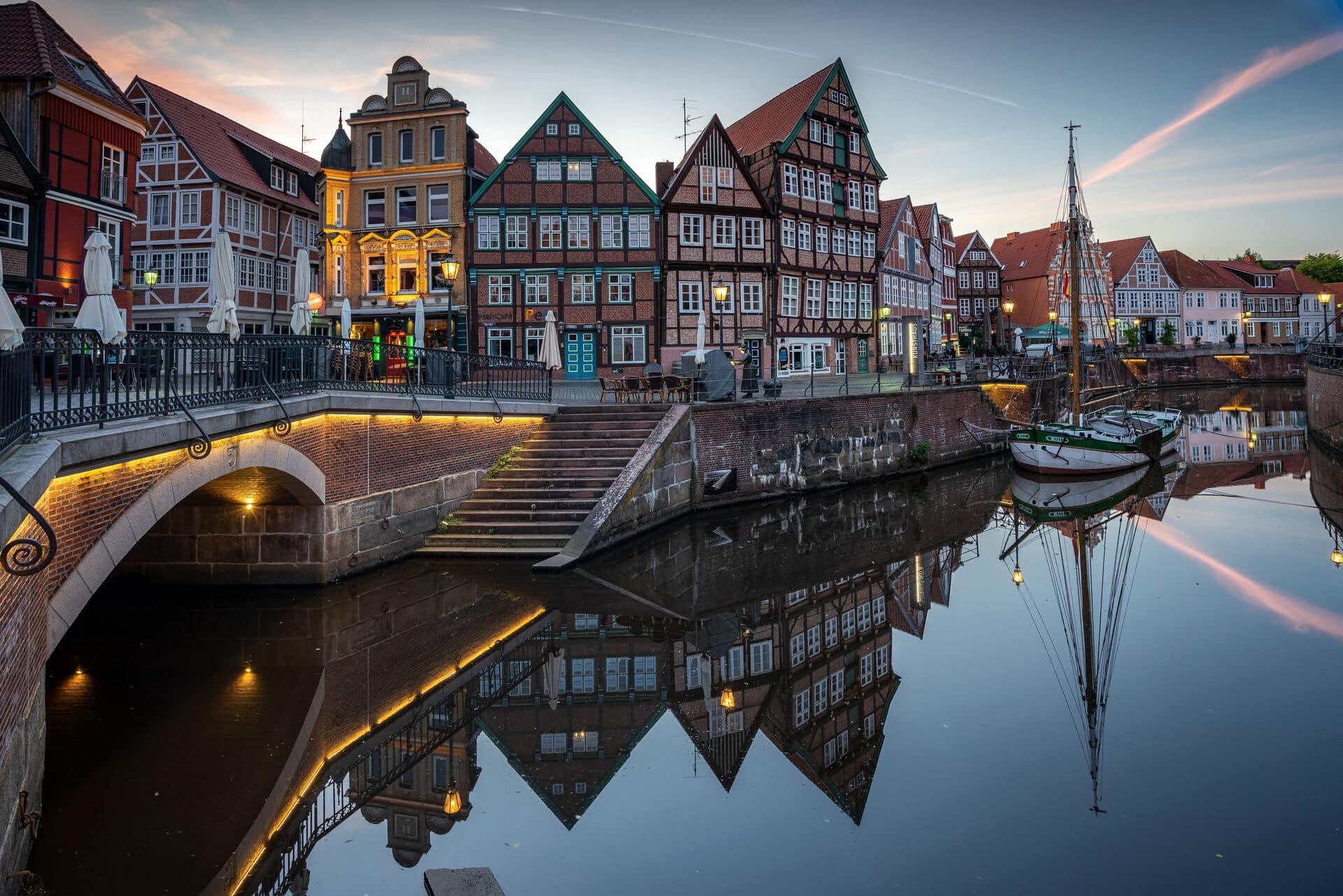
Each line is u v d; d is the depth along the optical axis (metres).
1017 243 75.25
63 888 5.77
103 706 9.15
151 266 35.41
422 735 8.59
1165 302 78.25
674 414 20.62
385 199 34.09
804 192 39.28
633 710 9.38
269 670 10.26
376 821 6.90
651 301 34.66
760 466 23.36
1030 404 38.97
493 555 15.81
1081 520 21.19
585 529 16.14
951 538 19.20
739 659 11.16
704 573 15.75
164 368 10.08
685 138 38.91
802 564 16.61
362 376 15.62
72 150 24.02
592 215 34.41
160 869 6.04
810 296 39.59
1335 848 6.31
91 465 8.43
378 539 15.03
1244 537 18.62
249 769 7.70
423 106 33.78
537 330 34.22
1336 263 101.88
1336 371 30.83
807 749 8.38
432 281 33.91
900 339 47.84
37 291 22.84
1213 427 42.41
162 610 12.72
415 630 11.83
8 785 5.80
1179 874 6.02
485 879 5.61
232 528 13.84
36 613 6.92
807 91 40.69
